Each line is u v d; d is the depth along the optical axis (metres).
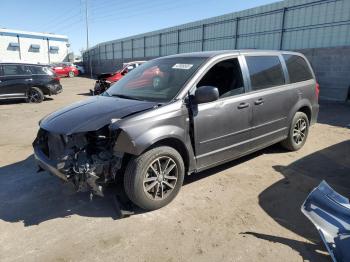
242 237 3.16
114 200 3.81
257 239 3.12
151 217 3.53
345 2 14.34
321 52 14.47
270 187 4.27
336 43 14.94
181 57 4.61
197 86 3.99
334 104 12.49
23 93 12.95
